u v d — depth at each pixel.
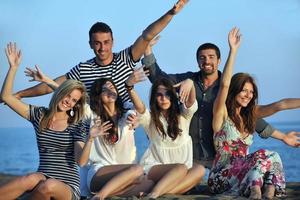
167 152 9.16
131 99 8.90
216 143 9.20
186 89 8.95
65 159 8.03
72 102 8.02
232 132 9.08
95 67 9.80
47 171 7.97
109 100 8.89
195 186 9.62
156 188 8.56
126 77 9.80
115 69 9.77
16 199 8.60
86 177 8.90
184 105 9.10
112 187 8.38
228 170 8.97
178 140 9.11
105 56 9.66
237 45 8.91
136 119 8.95
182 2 9.45
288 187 9.81
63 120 8.11
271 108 9.23
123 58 9.84
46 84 9.73
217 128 9.16
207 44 9.67
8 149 104.75
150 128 9.17
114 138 8.91
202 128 9.54
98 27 9.58
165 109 9.06
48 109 8.05
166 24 9.54
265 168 8.61
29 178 7.73
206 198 8.50
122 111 9.05
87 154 7.82
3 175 12.98
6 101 8.09
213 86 9.66
